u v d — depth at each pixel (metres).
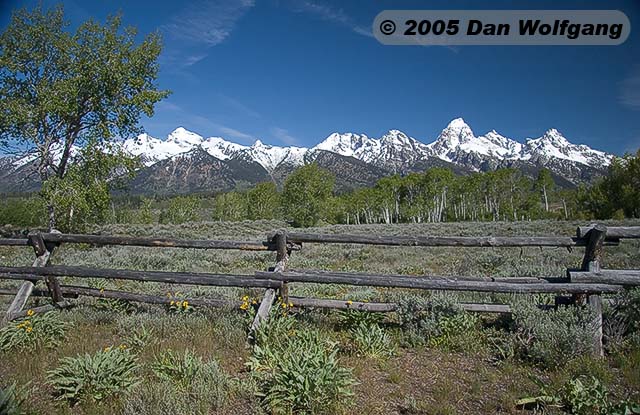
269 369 4.48
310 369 3.80
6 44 20.42
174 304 6.59
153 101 22.53
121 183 23.39
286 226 42.91
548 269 9.30
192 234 32.59
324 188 67.19
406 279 5.59
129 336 5.64
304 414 3.57
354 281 5.73
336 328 6.16
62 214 21.86
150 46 22.72
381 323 6.18
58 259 16.14
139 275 6.31
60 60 21.39
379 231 33.84
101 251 18.50
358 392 4.14
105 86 22.02
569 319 5.04
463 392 4.18
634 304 5.35
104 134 21.19
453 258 14.13
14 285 10.43
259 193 72.12
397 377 4.40
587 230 5.27
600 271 5.19
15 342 5.04
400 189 92.00
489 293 7.13
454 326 5.54
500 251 15.38
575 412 3.60
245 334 5.55
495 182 83.12
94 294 6.97
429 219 84.00
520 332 5.20
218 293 8.16
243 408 3.79
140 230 33.50
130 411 3.47
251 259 15.23
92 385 3.86
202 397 3.79
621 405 3.51
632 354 4.71
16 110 19.92
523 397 3.93
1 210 32.12
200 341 5.34
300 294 8.12
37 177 21.89
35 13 20.61
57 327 5.50
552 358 4.62
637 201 45.56
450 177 85.94
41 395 3.94
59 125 21.20
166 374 4.16
